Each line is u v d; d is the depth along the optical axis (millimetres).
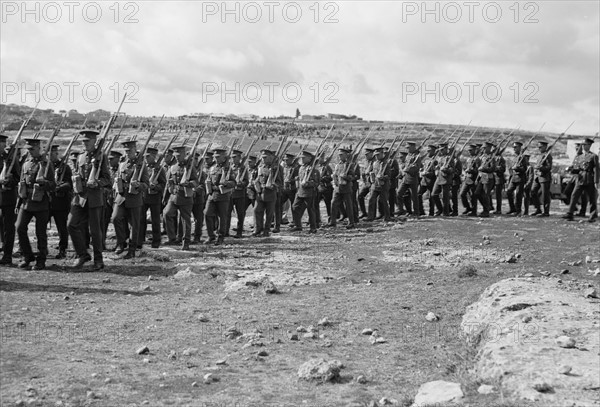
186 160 18141
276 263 15695
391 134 50969
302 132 49875
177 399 6605
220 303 11156
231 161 21375
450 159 27266
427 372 7684
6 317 9656
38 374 7164
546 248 17984
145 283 12891
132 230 15945
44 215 14031
